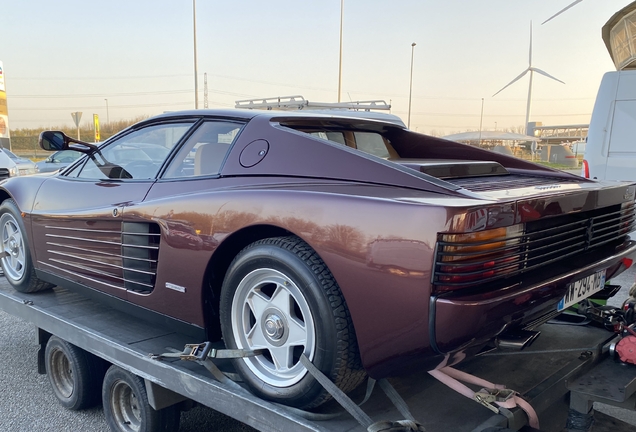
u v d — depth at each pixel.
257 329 2.15
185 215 2.32
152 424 2.52
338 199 1.87
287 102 9.64
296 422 1.85
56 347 3.14
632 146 6.84
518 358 2.51
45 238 3.25
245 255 2.10
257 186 2.21
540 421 2.19
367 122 2.91
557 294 1.95
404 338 1.73
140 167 2.87
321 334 1.87
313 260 1.91
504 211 1.73
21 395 3.37
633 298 2.80
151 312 2.57
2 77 19.97
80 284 3.04
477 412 2.02
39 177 3.54
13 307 3.50
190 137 2.68
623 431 2.27
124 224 2.66
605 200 2.26
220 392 2.11
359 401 2.07
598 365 2.34
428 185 1.89
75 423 3.02
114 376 2.71
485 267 1.71
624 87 6.87
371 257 1.75
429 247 1.64
